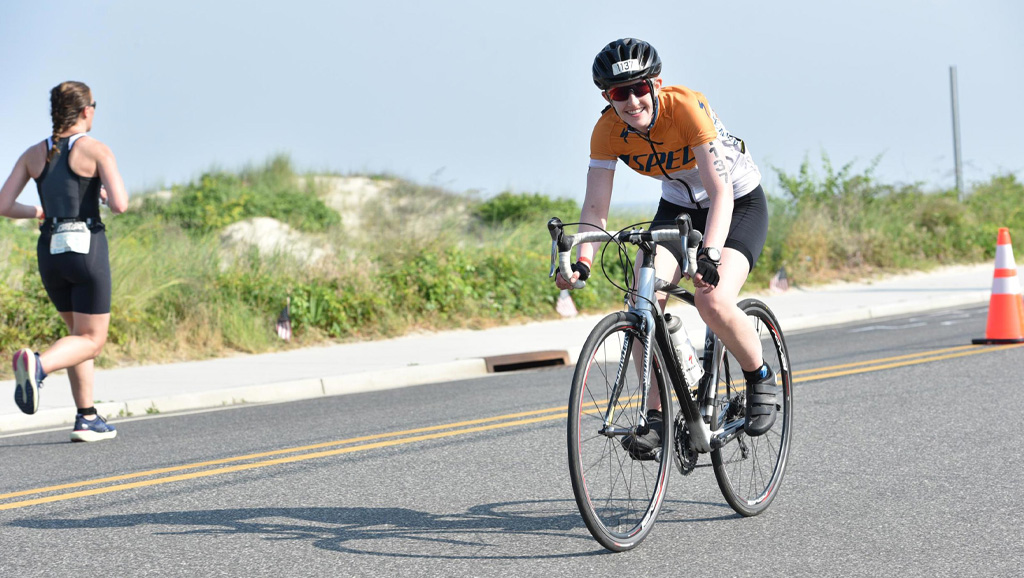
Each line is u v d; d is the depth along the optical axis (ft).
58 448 48.19
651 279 29.50
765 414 32.19
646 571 27.35
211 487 38.70
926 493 35.06
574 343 84.69
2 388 64.23
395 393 65.21
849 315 103.04
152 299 83.20
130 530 32.65
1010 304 75.56
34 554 30.12
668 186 33.35
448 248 105.70
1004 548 28.71
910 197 166.20
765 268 130.52
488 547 29.81
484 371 76.59
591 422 28.40
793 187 158.20
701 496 35.58
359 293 92.48
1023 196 197.67
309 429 51.90
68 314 47.34
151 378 67.92
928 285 128.57
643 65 28.96
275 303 88.63
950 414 49.42
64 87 46.21
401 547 29.99
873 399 54.44
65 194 45.75
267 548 30.17
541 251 114.11
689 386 30.86
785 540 30.04
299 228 146.20
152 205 150.00
